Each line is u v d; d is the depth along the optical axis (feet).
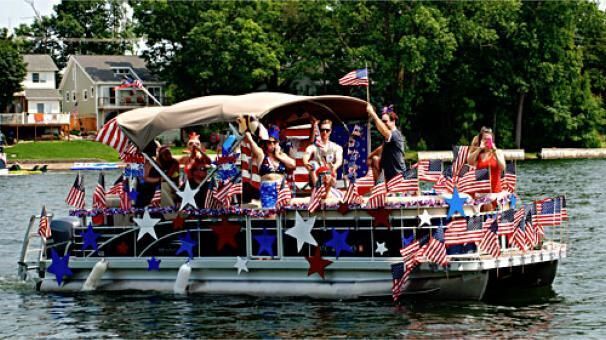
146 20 317.42
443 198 57.36
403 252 55.93
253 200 62.34
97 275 63.72
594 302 60.29
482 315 55.98
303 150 66.23
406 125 288.30
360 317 55.47
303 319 55.36
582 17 320.29
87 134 337.72
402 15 278.67
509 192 65.05
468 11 299.17
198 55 301.02
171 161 64.03
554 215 63.00
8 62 347.36
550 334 52.16
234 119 60.54
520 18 293.23
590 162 240.73
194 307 59.06
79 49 462.60
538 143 302.45
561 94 295.48
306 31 309.01
